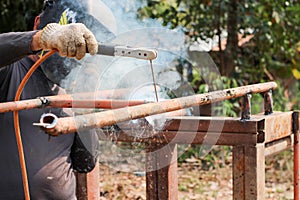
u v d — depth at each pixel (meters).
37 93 2.74
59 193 2.76
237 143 3.35
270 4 7.62
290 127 3.83
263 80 8.02
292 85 9.04
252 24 7.45
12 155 2.65
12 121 2.66
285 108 7.87
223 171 6.71
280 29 7.77
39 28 2.81
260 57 7.86
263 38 7.56
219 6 7.47
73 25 2.21
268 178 6.60
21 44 2.31
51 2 2.79
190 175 6.61
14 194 2.67
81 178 3.75
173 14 7.31
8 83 2.69
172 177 3.59
